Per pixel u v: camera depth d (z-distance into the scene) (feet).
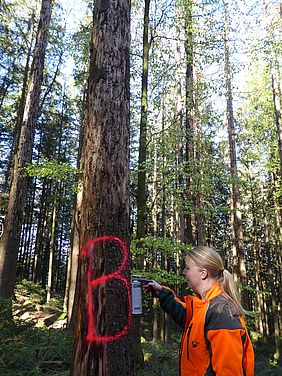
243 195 64.95
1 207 64.64
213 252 6.41
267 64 39.29
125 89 9.16
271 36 36.01
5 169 79.05
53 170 18.98
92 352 7.24
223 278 5.98
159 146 24.57
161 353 26.43
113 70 9.05
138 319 21.95
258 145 50.42
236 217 42.70
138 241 20.85
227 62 29.73
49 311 47.73
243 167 58.75
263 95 47.03
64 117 82.74
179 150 33.35
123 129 8.82
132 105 25.43
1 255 28.58
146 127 24.41
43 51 33.78
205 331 5.38
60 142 82.38
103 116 8.70
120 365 7.27
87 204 8.25
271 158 50.72
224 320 5.24
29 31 53.52
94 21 9.66
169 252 20.88
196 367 5.38
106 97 8.83
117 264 7.81
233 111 44.93
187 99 28.25
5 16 47.96
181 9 26.96
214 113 28.40
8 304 22.85
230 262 72.08
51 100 80.94
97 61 9.20
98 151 8.48
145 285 8.30
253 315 25.41
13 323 23.03
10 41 52.49
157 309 44.73
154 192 38.45
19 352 18.86
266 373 30.53
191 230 31.40
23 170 30.42
